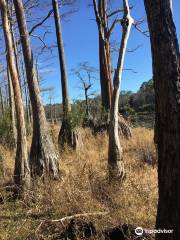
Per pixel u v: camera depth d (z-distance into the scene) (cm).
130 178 1030
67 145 1719
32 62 1184
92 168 1093
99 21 2130
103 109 2089
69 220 799
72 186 926
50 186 966
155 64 563
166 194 554
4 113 1738
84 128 2083
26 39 1181
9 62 1076
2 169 1155
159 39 557
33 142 1158
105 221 779
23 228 790
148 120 2720
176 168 546
